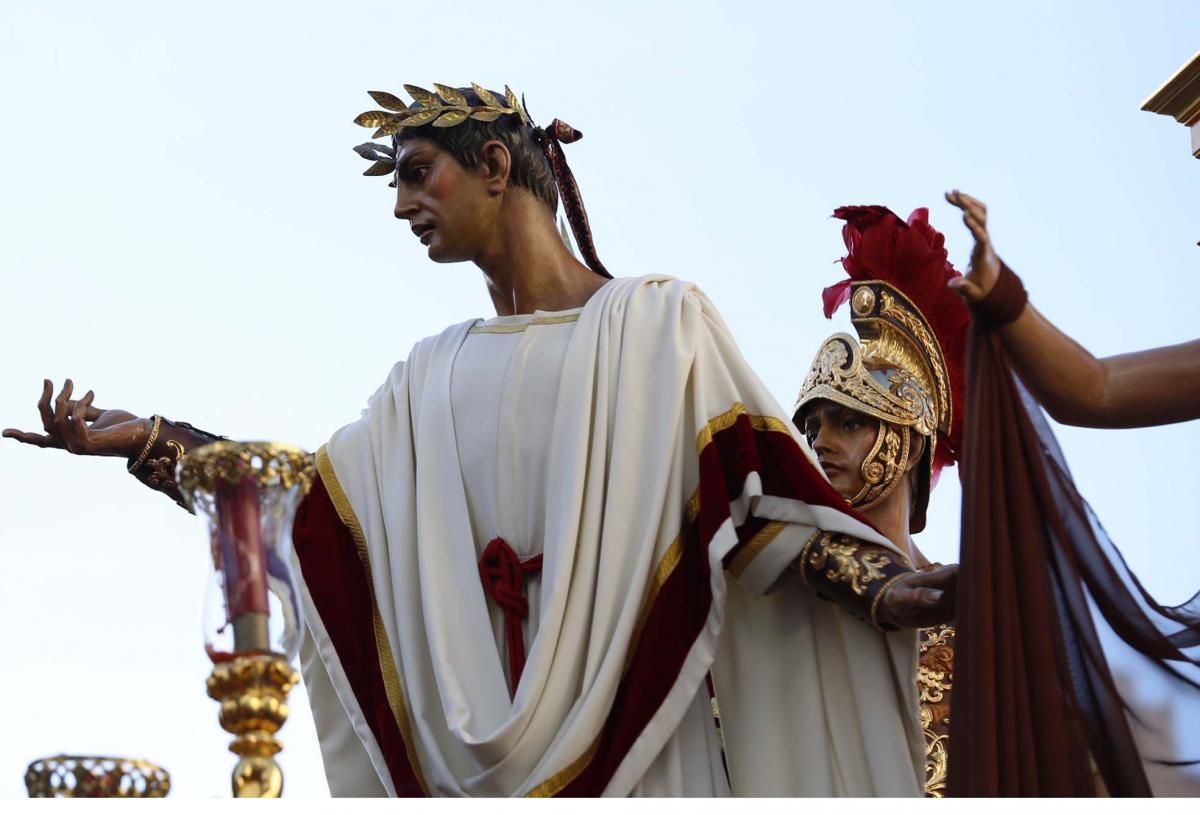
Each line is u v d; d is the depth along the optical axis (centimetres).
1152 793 967
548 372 1136
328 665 1112
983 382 995
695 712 1076
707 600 1055
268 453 866
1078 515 996
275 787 844
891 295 1205
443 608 1093
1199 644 986
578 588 1064
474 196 1191
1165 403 1027
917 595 1035
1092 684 960
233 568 856
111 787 865
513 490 1118
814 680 1080
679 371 1101
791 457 1088
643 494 1081
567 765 1023
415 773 1074
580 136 1221
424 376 1174
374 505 1145
